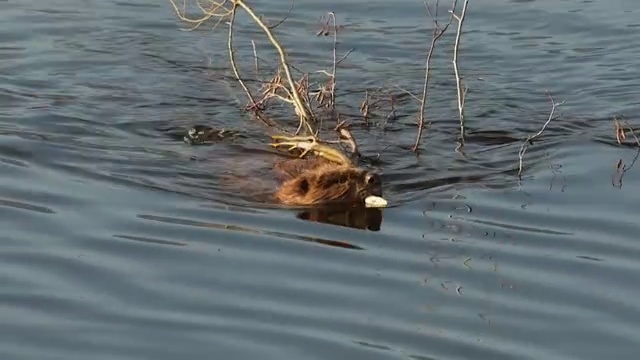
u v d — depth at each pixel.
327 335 9.88
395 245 11.73
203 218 12.27
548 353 9.61
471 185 13.25
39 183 13.12
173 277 10.94
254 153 14.20
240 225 12.14
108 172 13.45
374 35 19.06
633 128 15.16
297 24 19.56
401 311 10.35
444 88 16.80
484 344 9.75
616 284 10.86
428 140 14.70
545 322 10.15
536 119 15.56
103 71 17.23
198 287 10.76
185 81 16.86
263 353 9.57
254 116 15.51
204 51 18.23
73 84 16.62
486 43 18.77
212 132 14.88
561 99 16.41
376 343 9.75
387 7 20.41
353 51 18.36
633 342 9.79
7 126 14.81
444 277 11.04
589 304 10.47
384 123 15.31
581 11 20.28
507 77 17.33
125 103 15.86
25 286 10.73
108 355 9.52
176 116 15.41
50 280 10.86
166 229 11.98
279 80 15.30
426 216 12.42
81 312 10.26
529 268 11.20
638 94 16.58
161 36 18.89
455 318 10.23
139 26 19.31
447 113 15.73
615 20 19.81
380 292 10.73
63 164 13.66
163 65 17.56
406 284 10.88
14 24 19.28
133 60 17.75
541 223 12.23
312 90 16.67
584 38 19.06
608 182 13.31
